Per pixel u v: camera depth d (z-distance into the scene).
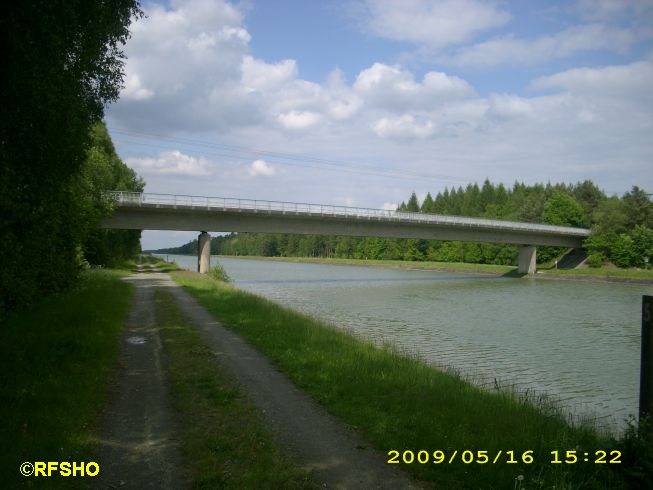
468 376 14.27
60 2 9.50
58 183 14.23
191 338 13.66
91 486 5.23
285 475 5.52
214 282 34.09
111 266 51.84
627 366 17.36
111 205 37.34
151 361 10.89
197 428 6.89
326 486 5.37
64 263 20.34
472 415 7.62
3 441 5.78
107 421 7.14
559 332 24.69
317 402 8.30
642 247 72.75
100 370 9.49
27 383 7.88
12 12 8.80
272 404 8.12
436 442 6.48
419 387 8.96
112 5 12.30
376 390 8.75
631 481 5.37
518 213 103.50
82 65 12.07
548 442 6.48
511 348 20.20
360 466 5.89
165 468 5.69
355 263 122.19
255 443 6.40
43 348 10.13
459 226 64.31
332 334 15.01
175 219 47.03
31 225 14.12
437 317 29.02
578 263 81.75
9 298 13.48
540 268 83.88
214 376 9.65
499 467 5.76
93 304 17.33
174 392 8.56
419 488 5.39
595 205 103.00
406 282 59.56
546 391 14.05
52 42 9.58
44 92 10.04
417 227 62.50
